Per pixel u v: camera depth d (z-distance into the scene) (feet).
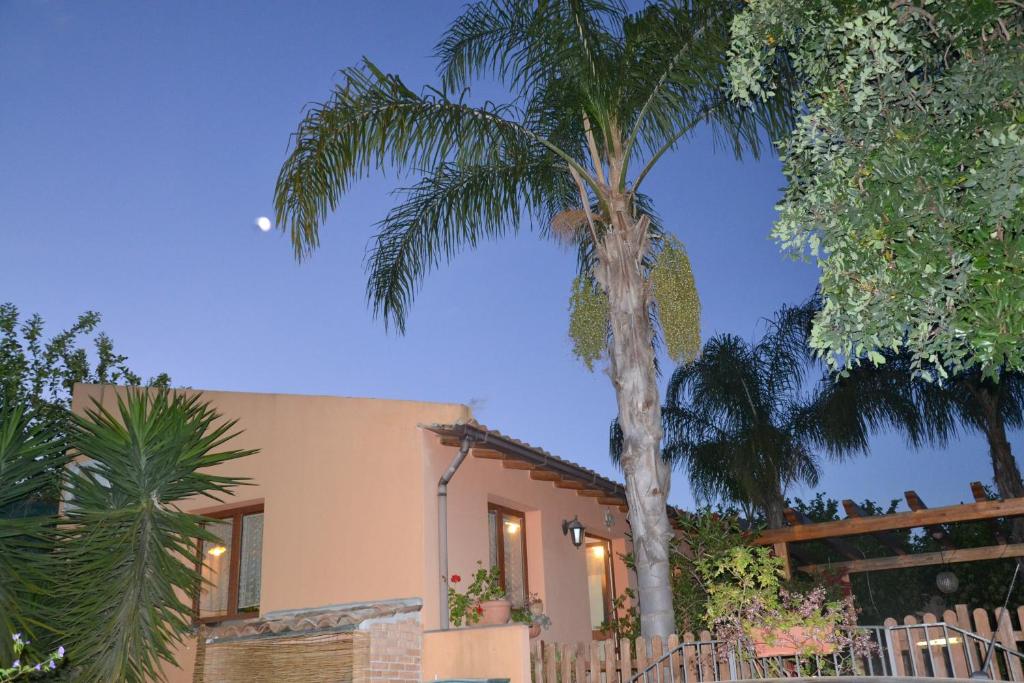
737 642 22.93
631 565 39.70
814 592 23.38
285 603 31.07
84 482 25.40
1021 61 12.85
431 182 34.42
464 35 32.86
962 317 12.96
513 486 36.27
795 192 15.65
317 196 28.71
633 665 26.58
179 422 25.29
